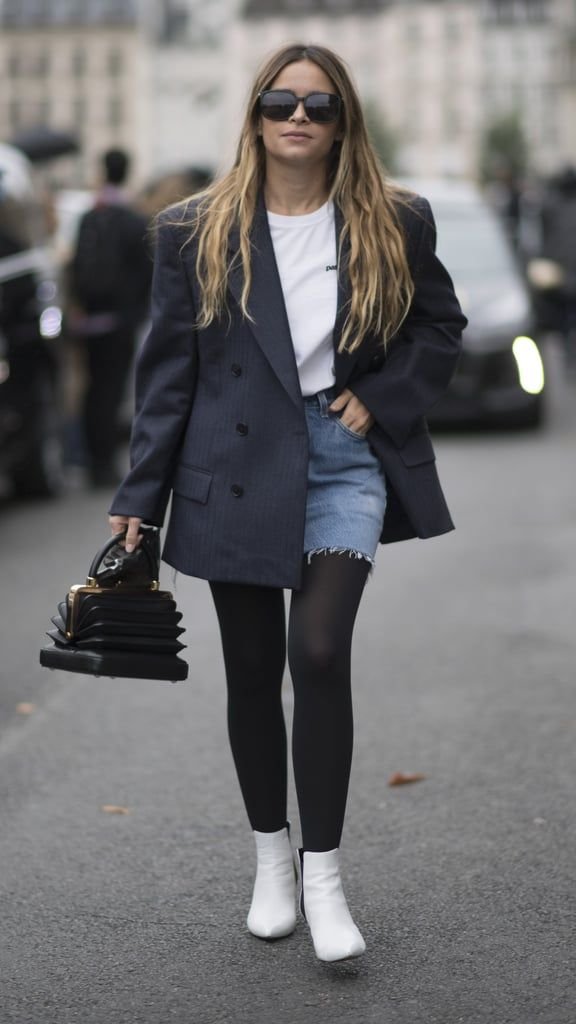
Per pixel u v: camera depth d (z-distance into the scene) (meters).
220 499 7.37
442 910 8.16
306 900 7.36
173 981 7.29
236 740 7.77
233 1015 6.88
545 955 7.52
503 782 10.35
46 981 7.32
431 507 7.50
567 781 10.35
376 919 8.05
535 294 30.84
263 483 7.33
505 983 7.19
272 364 7.23
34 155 25.91
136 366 7.55
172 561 7.52
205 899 8.38
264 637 7.63
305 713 7.28
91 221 23.88
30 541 19.95
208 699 12.58
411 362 7.46
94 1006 7.02
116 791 10.27
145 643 7.29
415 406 7.42
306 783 7.31
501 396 28.83
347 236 7.33
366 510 7.39
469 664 13.53
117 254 23.75
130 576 7.43
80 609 7.31
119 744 11.34
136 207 27.44
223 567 7.36
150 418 7.49
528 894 8.37
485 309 29.12
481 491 22.78
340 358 7.33
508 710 12.10
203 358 7.43
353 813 9.78
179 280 7.39
